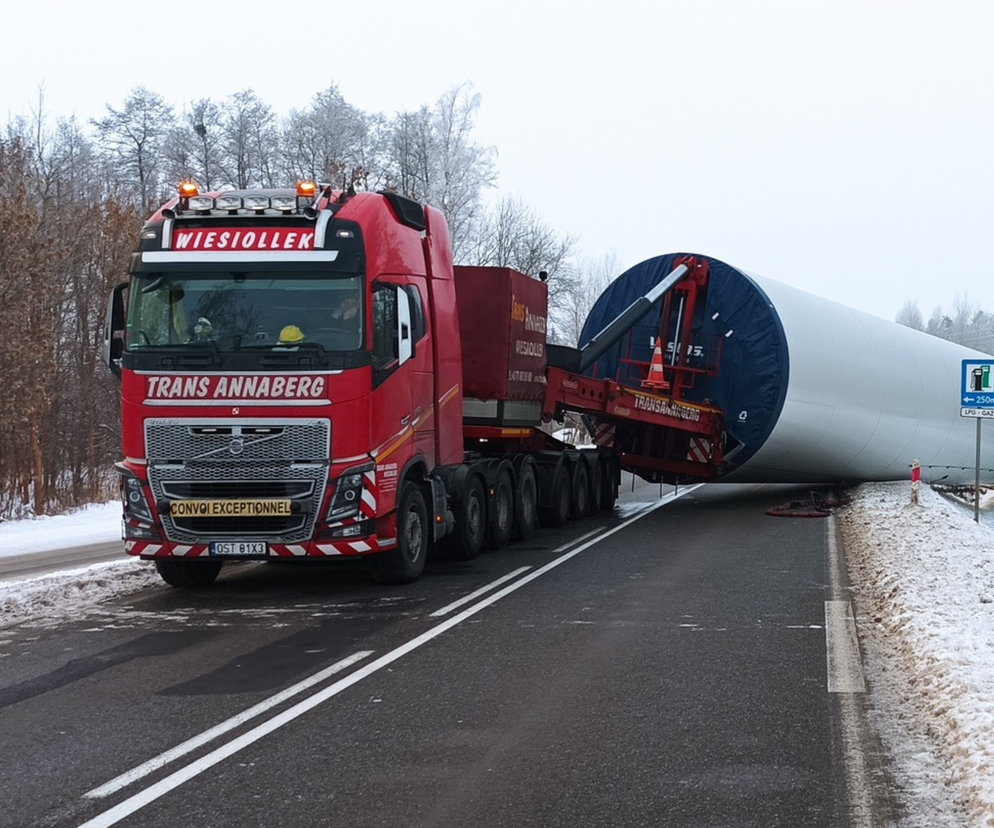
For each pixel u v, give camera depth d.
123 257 37.31
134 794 5.40
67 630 9.81
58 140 56.91
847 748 5.96
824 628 9.34
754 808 5.06
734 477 23.98
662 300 22.98
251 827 4.93
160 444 10.97
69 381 38.78
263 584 12.55
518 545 16.17
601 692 7.24
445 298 13.63
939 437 27.66
